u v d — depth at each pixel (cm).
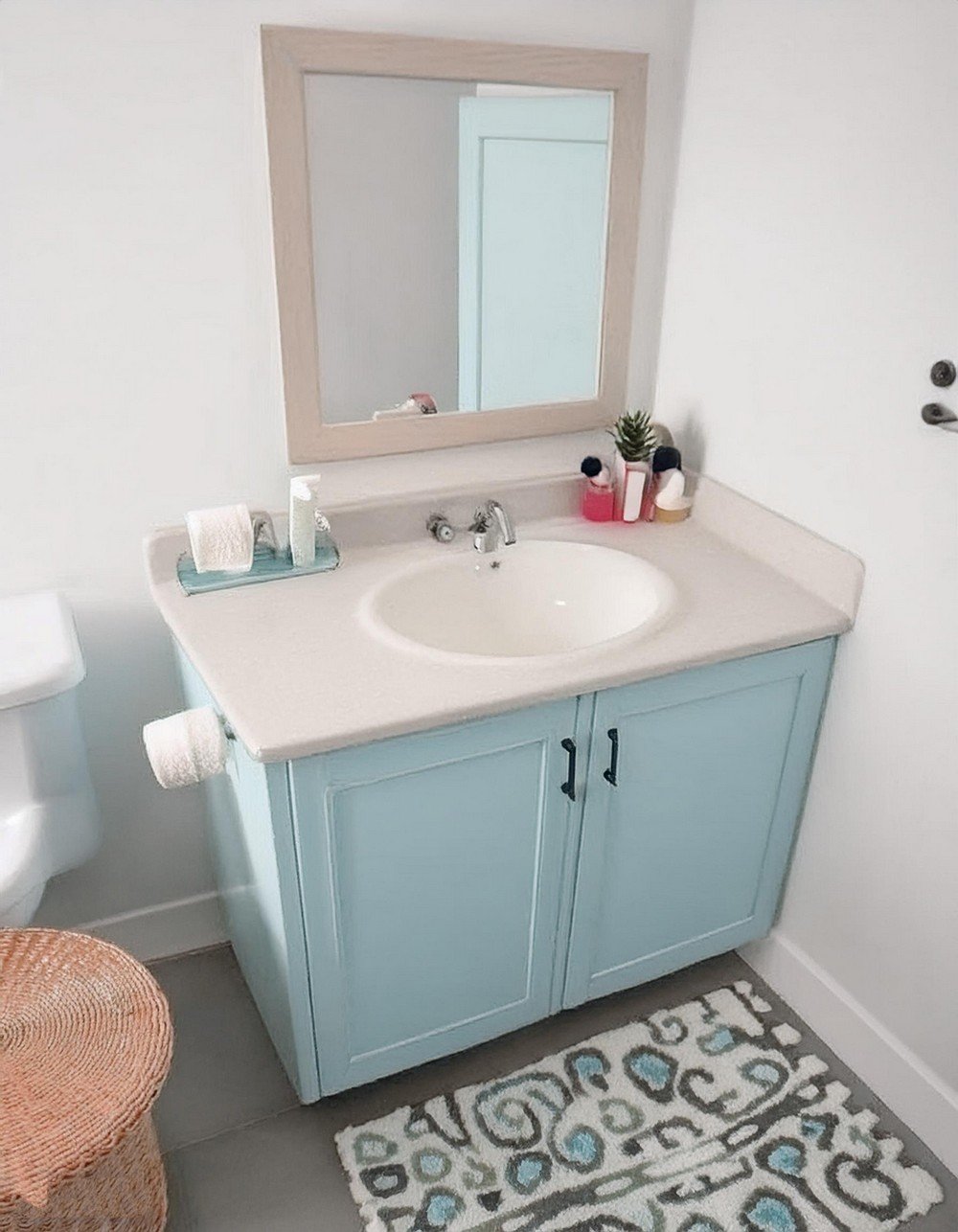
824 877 188
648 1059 188
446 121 164
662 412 205
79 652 159
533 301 182
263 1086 183
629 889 179
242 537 166
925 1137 174
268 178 157
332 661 150
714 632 161
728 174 174
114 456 167
